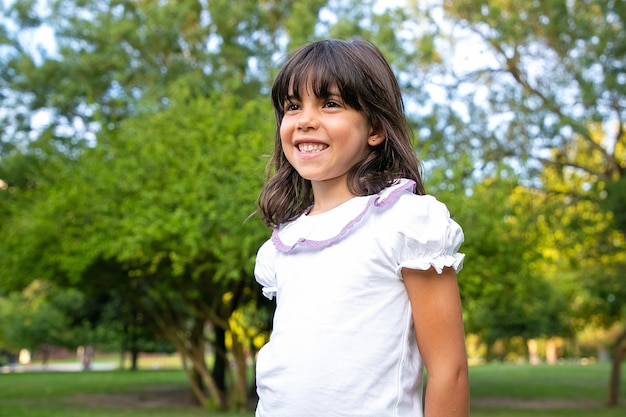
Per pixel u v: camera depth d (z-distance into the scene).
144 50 16.50
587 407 14.86
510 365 31.52
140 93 16.38
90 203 11.86
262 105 12.63
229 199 10.04
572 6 14.13
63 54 16.27
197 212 10.59
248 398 16.62
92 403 15.11
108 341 32.06
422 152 11.20
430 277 1.38
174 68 16.20
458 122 14.80
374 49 1.58
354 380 1.34
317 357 1.36
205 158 11.22
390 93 1.54
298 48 1.59
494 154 14.75
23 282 13.69
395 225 1.39
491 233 11.06
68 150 16.34
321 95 1.49
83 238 12.00
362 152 1.54
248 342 16.41
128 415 12.16
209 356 37.41
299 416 1.35
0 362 39.31
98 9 17.44
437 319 1.37
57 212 11.98
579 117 13.73
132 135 12.86
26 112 16.75
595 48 12.95
